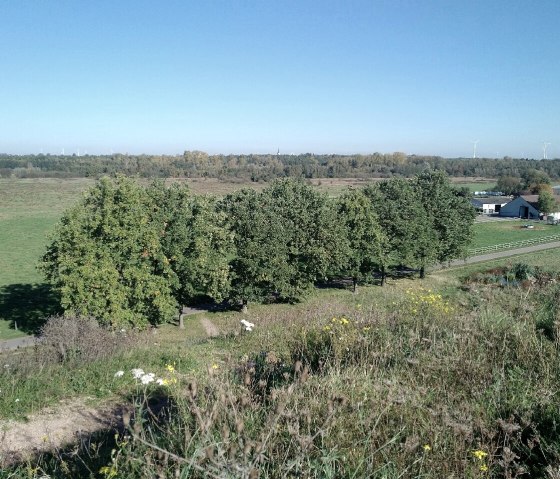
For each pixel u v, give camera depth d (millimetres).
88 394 9648
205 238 31297
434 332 7816
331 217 38625
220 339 14219
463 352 6832
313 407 4820
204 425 3973
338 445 4230
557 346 6910
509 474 4152
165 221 30406
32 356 12766
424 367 6285
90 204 29266
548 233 83125
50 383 10039
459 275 50438
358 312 10367
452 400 5480
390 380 5812
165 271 28906
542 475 4270
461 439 4504
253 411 4891
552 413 5223
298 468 3822
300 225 37719
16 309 37344
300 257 37750
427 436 4641
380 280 48750
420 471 3967
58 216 92812
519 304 9602
